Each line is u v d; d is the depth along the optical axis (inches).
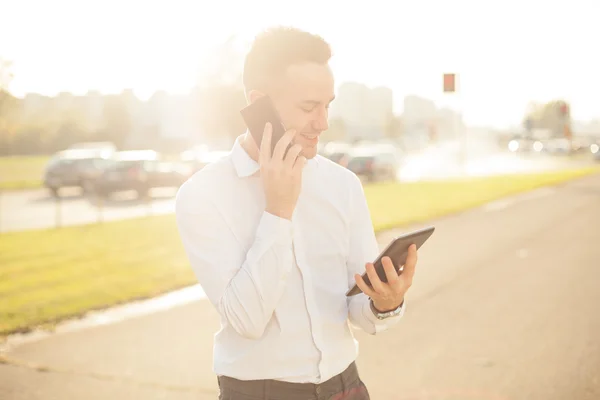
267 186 63.9
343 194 71.7
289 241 63.8
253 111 65.2
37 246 470.3
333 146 1459.2
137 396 181.0
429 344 222.7
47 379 194.5
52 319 263.6
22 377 196.4
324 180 71.0
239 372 67.6
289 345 67.0
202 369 203.2
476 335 231.6
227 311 64.2
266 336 66.9
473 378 189.6
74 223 650.8
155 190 1101.1
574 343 218.7
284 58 65.6
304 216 69.2
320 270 69.8
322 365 67.6
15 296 305.4
